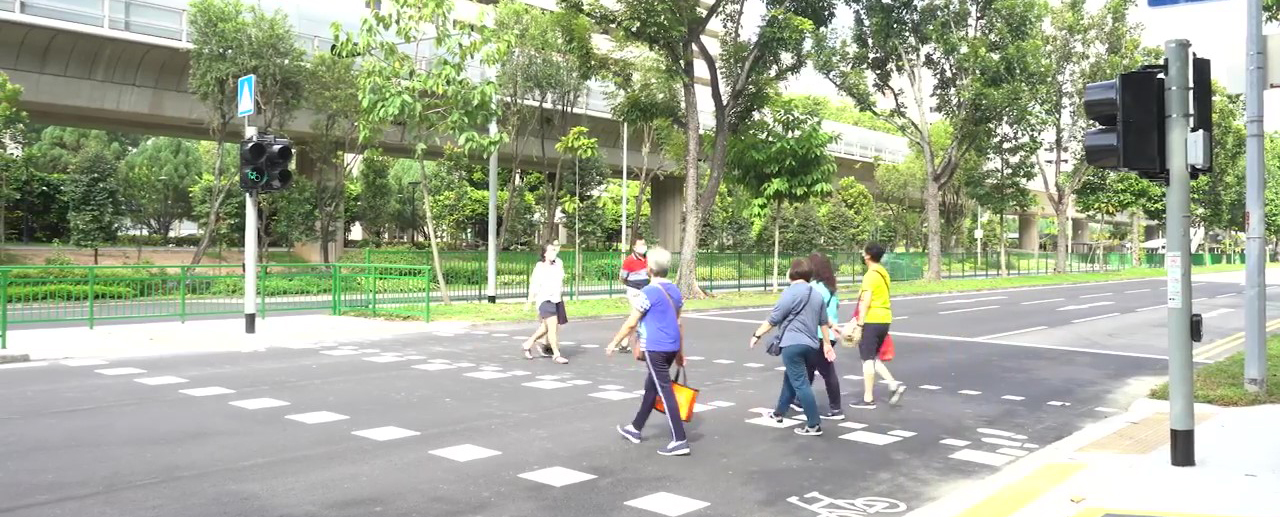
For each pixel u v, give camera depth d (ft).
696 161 91.61
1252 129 33.14
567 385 36.09
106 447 24.04
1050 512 18.19
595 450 24.66
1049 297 108.58
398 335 55.52
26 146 133.49
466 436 26.18
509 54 102.27
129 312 54.39
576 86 110.83
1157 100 20.77
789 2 88.74
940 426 28.84
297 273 63.05
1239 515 17.65
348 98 100.37
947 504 19.29
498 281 93.09
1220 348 53.06
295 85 98.43
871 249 32.99
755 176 100.17
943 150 173.88
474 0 134.82
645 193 189.47
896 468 23.12
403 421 28.22
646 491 20.56
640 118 96.12
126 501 19.08
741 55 92.48
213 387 34.30
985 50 113.60
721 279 111.75
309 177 123.65
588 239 150.92
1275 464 21.86
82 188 127.95
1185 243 21.52
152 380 35.86
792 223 179.83
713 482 21.47
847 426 28.60
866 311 32.24
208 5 91.71
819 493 20.62
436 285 87.20
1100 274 178.50
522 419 28.91
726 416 30.12
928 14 117.19
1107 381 39.45
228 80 93.86
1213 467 21.57
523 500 19.67
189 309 58.65
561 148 98.63
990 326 66.85
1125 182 180.24
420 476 21.58
